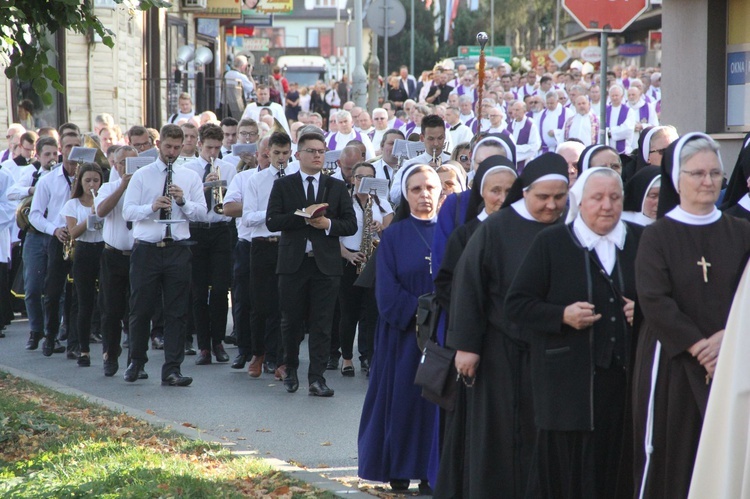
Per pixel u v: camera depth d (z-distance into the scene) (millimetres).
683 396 10836
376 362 15086
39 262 26500
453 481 12789
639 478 11117
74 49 45938
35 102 42938
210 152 26422
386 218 23547
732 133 29047
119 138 31156
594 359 11523
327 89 78875
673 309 10750
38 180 26891
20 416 17688
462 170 19078
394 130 27047
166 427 17891
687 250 10961
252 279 23031
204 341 24797
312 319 21031
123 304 23297
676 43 30594
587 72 68688
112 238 22969
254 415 19391
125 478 14289
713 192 10953
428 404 14492
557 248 11703
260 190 23250
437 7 152250
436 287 13359
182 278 22234
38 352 26375
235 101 59781
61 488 13945
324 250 20875
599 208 11570
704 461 10047
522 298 11672
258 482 14648
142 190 22156
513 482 12070
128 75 51062
